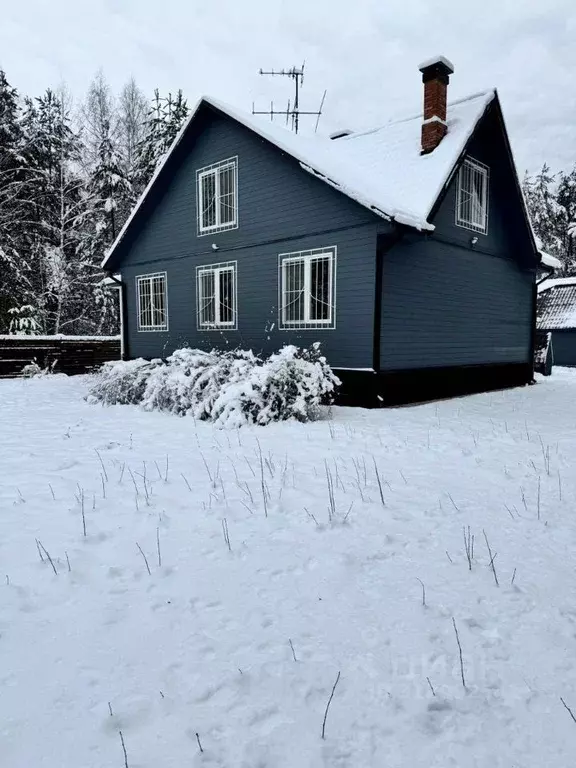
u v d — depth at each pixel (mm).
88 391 11938
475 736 2029
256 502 4543
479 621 2807
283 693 2244
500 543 3768
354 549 3645
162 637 2641
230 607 2924
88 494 4754
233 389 8156
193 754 1916
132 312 16109
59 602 2965
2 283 21703
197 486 4984
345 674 2371
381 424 8180
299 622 2777
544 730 2062
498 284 14062
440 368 11805
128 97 34188
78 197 26391
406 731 2051
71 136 28141
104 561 3465
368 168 12000
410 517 4227
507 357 14836
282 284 11562
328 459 6004
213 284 13430
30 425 8195
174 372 9352
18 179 23859
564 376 19781
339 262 10375
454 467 5699
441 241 11523
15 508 4395
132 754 1914
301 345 11234
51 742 1967
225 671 2377
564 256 41031
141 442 6949
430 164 10961
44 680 2309
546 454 6188
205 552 3598
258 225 11977
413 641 2625
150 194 14445
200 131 13203
